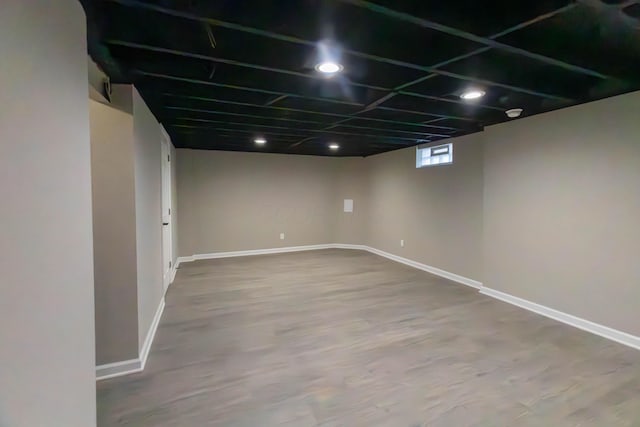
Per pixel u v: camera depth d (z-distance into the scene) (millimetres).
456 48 2020
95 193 2561
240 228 7246
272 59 2174
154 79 2502
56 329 1163
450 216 5434
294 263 6547
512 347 3092
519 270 4113
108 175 2578
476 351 3020
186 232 6723
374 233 7582
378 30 1865
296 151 7219
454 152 5332
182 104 3232
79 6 1409
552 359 2875
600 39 1914
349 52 2055
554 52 2064
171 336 3320
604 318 3283
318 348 3082
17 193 914
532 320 3705
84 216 1456
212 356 2932
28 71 973
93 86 2199
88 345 1492
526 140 3947
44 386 1069
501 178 4270
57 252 1178
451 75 2451
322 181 7969
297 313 3947
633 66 2312
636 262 3039
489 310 4012
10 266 879
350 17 1767
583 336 3303
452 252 5410
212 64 2309
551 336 3311
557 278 3691
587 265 3404
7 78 860
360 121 4098
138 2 1554
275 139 5551
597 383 2525
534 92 2896
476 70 2361
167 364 2793
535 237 3904
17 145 914
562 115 3561
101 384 2504
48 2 1108
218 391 2428
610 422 2109
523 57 2152
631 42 1959
